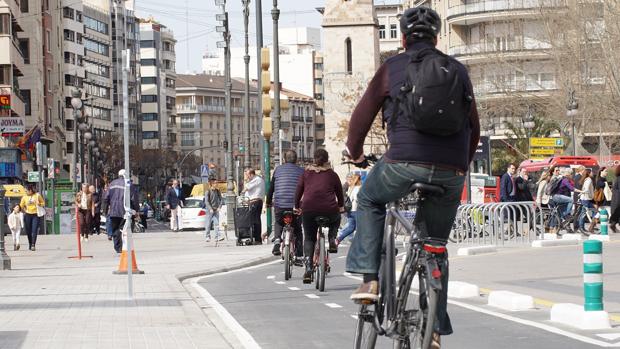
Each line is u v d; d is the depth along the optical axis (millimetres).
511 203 42312
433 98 8875
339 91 141250
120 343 15234
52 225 77562
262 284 26391
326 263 24250
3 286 26609
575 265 29609
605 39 78938
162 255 41562
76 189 78375
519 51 98125
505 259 32938
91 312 19656
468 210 43438
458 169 9234
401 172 9211
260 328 17234
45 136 118625
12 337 16031
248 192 47531
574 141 75812
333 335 16141
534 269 28609
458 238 44000
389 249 9672
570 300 20641
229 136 75188
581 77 82000
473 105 9211
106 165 189000
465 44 130750
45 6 122688
